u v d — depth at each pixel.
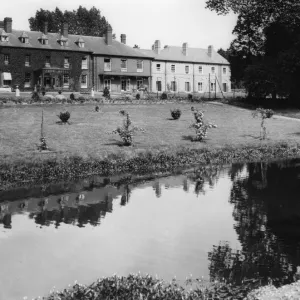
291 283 9.09
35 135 27.27
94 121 34.03
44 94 47.41
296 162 25.30
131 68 62.53
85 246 11.40
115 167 22.28
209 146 27.36
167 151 25.12
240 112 43.62
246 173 21.88
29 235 12.25
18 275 9.62
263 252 10.98
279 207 15.17
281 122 39.16
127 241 11.80
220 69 74.94
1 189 17.94
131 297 8.06
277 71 49.06
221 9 48.84
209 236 12.20
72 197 16.84
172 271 9.82
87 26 100.50
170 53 71.44
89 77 59.56
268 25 52.69
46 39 56.59
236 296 8.55
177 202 16.06
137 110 40.69
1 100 39.34
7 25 55.31
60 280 9.38
